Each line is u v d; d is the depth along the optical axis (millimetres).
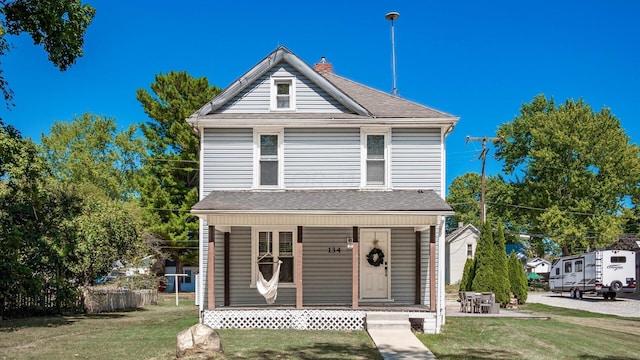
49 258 21297
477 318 21469
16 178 18047
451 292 48062
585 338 16172
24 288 19891
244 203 17547
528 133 55375
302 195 18703
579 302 35500
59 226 22250
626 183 51406
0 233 19656
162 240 38906
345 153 19547
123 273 31766
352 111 19688
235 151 19500
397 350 13125
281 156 19484
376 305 19031
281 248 19516
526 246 66188
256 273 19266
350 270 19422
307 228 19547
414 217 17109
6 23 16859
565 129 51312
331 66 24359
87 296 22844
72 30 16859
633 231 67750
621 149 50750
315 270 19406
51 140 51906
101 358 11398
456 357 12539
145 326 17281
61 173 51281
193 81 42094
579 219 50812
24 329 16094
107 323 18219
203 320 17203
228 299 19031
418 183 19438
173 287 47375
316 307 17344
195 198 41125
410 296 19391
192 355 11625
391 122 19297
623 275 37031
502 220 57406
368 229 19672
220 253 19266
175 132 40938
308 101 19875
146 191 41219
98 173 50938
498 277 28234
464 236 59312
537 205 52938
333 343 13977
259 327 17078
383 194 18828
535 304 32531
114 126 54250
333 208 17094
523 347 14047
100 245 23484
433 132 19609
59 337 14359
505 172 57688
